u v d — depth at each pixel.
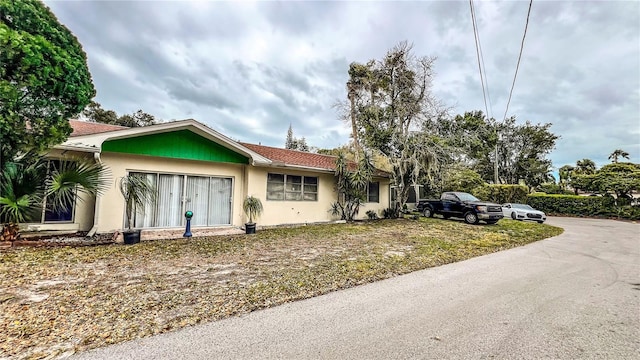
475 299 3.92
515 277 5.07
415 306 3.63
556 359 2.46
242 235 8.79
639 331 3.01
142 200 8.16
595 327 3.10
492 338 2.82
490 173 29.69
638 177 18.75
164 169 8.90
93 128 9.26
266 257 6.05
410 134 14.84
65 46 5.89
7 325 2.85
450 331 2.95
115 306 3.38
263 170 10.66
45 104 5.64
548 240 9.70
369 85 18.05
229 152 9.84
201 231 9.12
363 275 4.94
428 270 5.46
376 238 8.68
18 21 5.24
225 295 3.84
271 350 2.53
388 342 2.71
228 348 2.54
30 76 5.26
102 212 7.92
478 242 8.60
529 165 28.66
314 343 2.66
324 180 12.59
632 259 6.78
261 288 4.15
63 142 6.42
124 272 4.75
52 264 5.02
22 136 5.57
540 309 3.59
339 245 7.49
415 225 12.04
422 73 16.11
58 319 3.01
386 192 15.50
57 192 6.34
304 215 11.84
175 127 8.38
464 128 24.53
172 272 4.83
